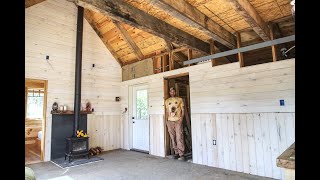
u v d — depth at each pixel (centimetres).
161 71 594
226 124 438
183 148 526
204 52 500
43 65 540
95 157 546
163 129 563
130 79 682
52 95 550
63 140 555
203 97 482
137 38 596
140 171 420
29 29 523
